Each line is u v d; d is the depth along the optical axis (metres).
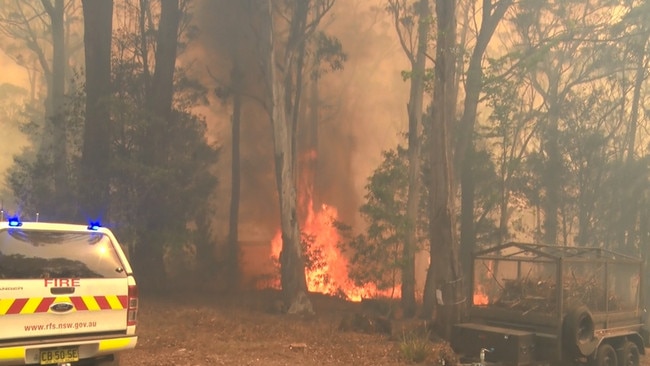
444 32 16.64
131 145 22.97
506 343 10.47
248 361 10.67
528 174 30.58
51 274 6.57
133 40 29.16
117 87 26.05
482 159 26.56
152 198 21.80
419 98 24.34
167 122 24.33
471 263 12.59
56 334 6.46
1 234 6.43
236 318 17.42
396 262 21.23
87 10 23.28
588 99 31.52
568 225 34.41
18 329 6.19
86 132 22.20
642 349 12.58
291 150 25.28
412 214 23.30
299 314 21.12
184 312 17.30
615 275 21.67
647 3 26.95
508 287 12.34
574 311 10.72
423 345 12.02
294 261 22.48
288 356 11.48
